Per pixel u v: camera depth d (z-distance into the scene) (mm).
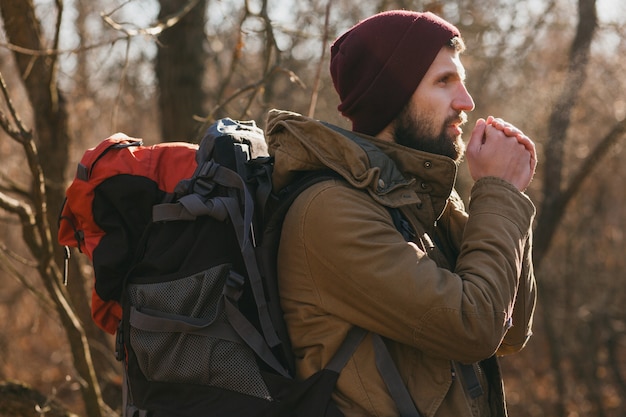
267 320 1686
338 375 1647
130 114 7414
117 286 1804
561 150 5266
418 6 5367
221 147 1826
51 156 4055
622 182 8555
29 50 3551
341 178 1714
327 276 1661
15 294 8555
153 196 1820
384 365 1639
